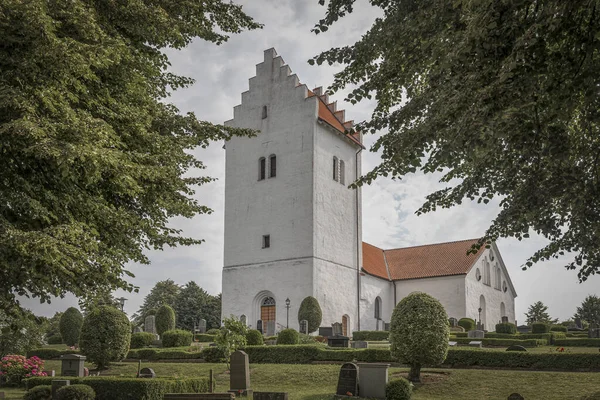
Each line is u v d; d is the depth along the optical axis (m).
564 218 11.30
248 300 39.75
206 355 23.86
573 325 53.44
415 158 9.73
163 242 13.45
